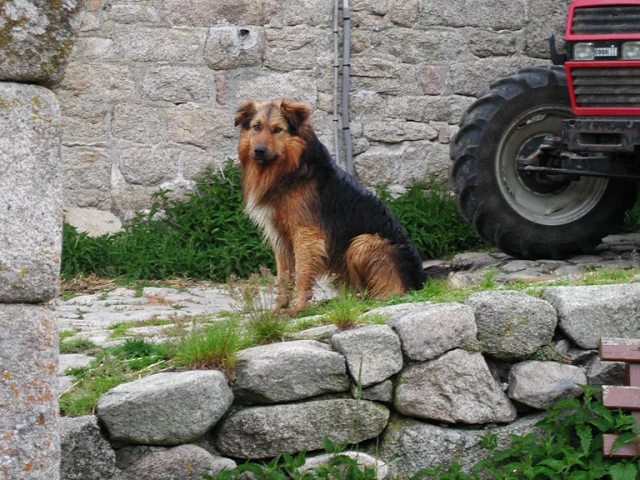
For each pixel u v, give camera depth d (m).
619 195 8.58
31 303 5.30
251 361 6.13
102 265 9.00
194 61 9.65
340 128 9.79
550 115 8.59
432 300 6.73
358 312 6.55
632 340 6.24
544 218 8.64
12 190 5.24
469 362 6.34
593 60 8.05
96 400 6.00
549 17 9.93
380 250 7.26
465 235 9.45
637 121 8.00
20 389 5.27
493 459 6.28
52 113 5.29
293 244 7.21
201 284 8.86
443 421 6.32
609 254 8.85
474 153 8.57
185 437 6.00
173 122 9.64
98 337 6.91
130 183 9.61
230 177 9.53
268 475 6.00
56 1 5.26
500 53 9.93
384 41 9.81
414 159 9.87
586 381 6.41
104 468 5.91
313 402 6.16
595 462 6.20
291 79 9.73
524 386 6.37
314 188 7.20
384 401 6.27
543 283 6.82
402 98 9.84
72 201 9.56
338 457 6.09
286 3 9.71
